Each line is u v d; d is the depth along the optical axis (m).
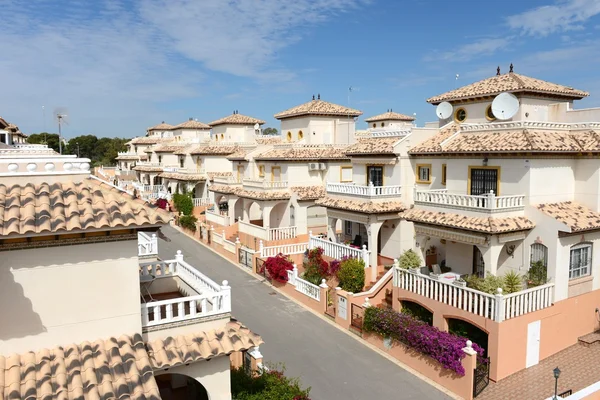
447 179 24.25
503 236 19.80
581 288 20.41
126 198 11.05
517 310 17.78
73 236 10.16
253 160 43.00
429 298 20.30
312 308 25.50
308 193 36.78
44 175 11.11
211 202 53.38
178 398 15.45
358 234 32.22
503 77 26.78
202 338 11.65
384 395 16.78
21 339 9.90
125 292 10.84
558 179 21.19
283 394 13.98
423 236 23.73
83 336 10.48
